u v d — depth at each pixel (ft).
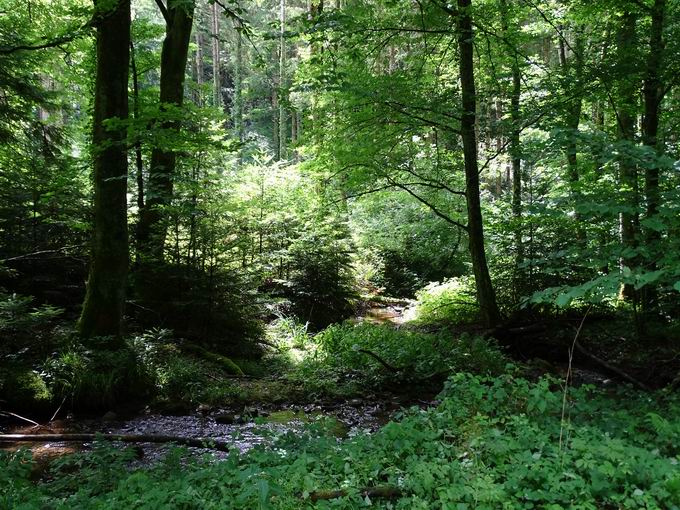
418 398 27.63
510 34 36.06
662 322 33.58
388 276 63.16
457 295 46.42
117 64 27.86
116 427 23.36
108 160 27.76
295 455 13.83
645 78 31.01
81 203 35.35
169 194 31.73
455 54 38.75
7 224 31.94
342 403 27.17
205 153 37.91
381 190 42.16
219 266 35.29
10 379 24.09
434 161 44.93
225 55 116.57
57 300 33.55
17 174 34.12
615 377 29.32
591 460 10.85
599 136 15.94
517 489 10.61
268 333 38.91
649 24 36.11
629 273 12.23
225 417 24.23
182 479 13.30
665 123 38.22
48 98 38.96
